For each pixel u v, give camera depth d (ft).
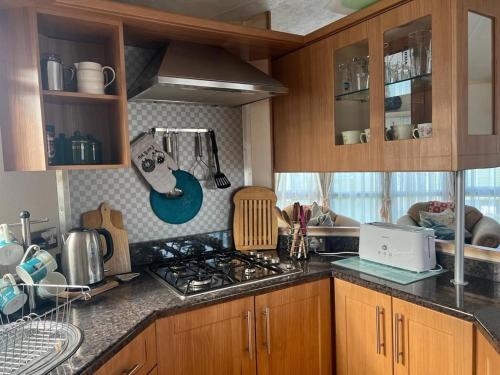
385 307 5.49
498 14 5.15
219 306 5.37
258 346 5.73
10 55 5.08
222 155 7.95
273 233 7.95
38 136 5.03
